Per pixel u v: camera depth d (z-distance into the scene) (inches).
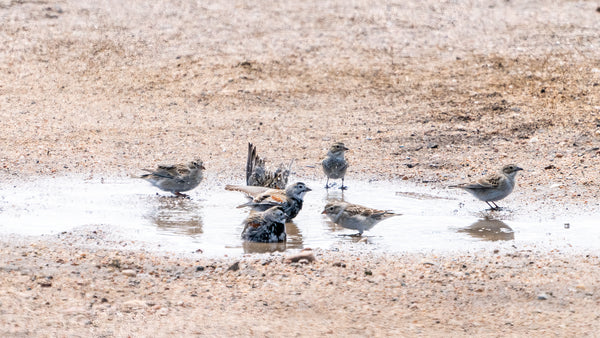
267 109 895.7
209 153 763.4
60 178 675.4
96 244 487.5
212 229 540.1
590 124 820.0
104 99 923.4
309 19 1163.9
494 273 438.6
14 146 765.3
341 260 462.0
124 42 1072.8
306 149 778.2
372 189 660.1
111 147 774.5
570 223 551.8
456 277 432.8
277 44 1072.2
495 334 360.2
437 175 697.6
